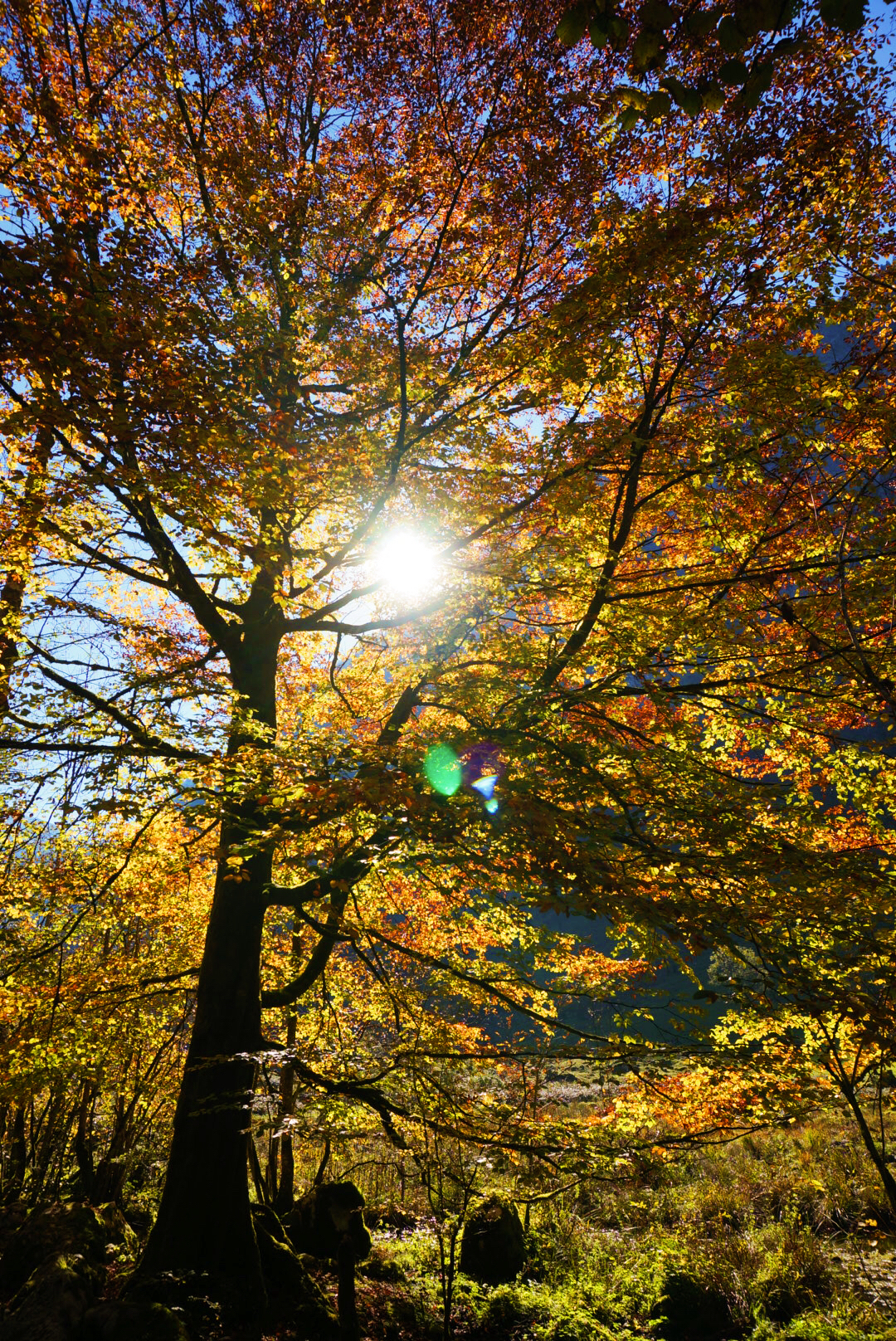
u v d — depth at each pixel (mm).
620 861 6121
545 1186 9516
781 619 8844
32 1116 11547
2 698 7785
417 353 8867
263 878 9203
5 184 6070
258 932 9000
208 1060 7336
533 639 9438
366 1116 8094
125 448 5887
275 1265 8391
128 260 5988
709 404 8562
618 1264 9797
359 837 7766
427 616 10234
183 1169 8008
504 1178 9148
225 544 6668
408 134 8828
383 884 10945
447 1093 7867
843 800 9188
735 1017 7898
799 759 9305
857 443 7723
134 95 8562
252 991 8750
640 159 7965
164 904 10570
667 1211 11750
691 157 7695
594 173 7871
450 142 8172
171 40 8125
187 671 8961
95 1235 8656
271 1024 12125
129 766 7117
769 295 7523
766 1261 9281
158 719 7645
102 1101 13602
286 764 6852
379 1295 8648
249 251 7746
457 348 9172
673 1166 11562
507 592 8891
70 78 7914
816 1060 7371
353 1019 12172
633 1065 7449
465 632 9578
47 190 6336
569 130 7656
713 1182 12789
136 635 9445
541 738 6961
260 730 7809
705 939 5828
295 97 9969
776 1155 13953
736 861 6191
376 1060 8188
